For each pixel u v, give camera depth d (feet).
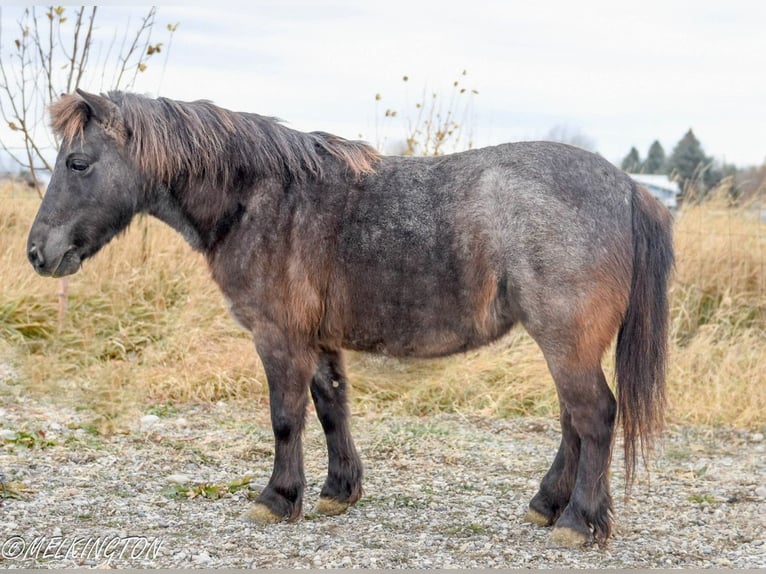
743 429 22.93
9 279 28.17
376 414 23.86
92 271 28.99
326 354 16.01
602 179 14.06
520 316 14.03
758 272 30.07
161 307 28.63
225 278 15.34
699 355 26.66
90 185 15.10
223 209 15.29
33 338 26.91
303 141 15.48
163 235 30.73
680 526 15.60
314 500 16.89
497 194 13.98
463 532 14.99
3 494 15.76
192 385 24.41
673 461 20.24
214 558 13.33
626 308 14.14
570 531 14.14
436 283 14.44
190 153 15.24
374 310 14.87
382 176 15.06
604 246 13.73
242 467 18.70
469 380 25.31
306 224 14.97
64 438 19.93
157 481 17.37
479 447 20.86
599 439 13.96
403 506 16.52
